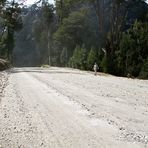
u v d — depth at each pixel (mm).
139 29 40438
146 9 60750
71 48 91250
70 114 12031
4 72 40406
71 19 88875
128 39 40562
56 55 105375
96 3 52969
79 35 90688
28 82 25141
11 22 86375
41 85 22734
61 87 21453
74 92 18797
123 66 41562
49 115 11867
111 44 49969
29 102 14922
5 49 92438
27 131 9570
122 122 10625
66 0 58500
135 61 38906
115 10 51469
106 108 13375
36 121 10883
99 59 50312
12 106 13828
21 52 165875
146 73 35344
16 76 32594
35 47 157750
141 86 23484
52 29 115188
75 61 62156
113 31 51094
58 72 41719
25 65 161000
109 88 21469
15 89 20047
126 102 15141
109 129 9648
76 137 8797
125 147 7789
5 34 91688
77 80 27766
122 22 52094
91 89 20578
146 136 8805
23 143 8367
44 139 8688
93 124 10344
